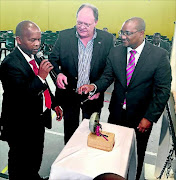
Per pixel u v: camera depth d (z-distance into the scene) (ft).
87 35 8.45
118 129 6.78
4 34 28.17
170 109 7.39
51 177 5.27
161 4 31.53
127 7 32.55
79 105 9.91
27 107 6.84
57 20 35.27
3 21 37.22
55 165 5.20
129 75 7.52
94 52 8.90
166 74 7.15
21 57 6.42
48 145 10.50
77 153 5.63
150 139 11.44
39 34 6.42
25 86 6.53
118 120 8.15
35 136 7.25
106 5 32.94
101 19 33.63
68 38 8.93
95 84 8.11
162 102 7.15
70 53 8.96
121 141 6.21
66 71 9.36
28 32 6.16
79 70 9.27
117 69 7.66
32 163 7.51
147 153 10.25
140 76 7.34
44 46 27.17
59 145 10.57
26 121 6.93
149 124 7.36
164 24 32.24
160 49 7.31
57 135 11.42
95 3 33.09
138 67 7.30
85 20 8.07
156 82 7.31
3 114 6.88
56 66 9.06
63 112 9.98
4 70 6.38
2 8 36.60
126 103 7.77
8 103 6.75
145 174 8.74
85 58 9.07
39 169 8.33
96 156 5.55
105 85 8.15
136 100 7.66
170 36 32.53
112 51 7.90
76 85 9.52
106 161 5.41
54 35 27.91
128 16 32.83
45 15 35.45
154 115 7.23
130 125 8.04
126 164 5.38
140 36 7.06
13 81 6.40
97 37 8.87
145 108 7.80
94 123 5.87
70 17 34.63
